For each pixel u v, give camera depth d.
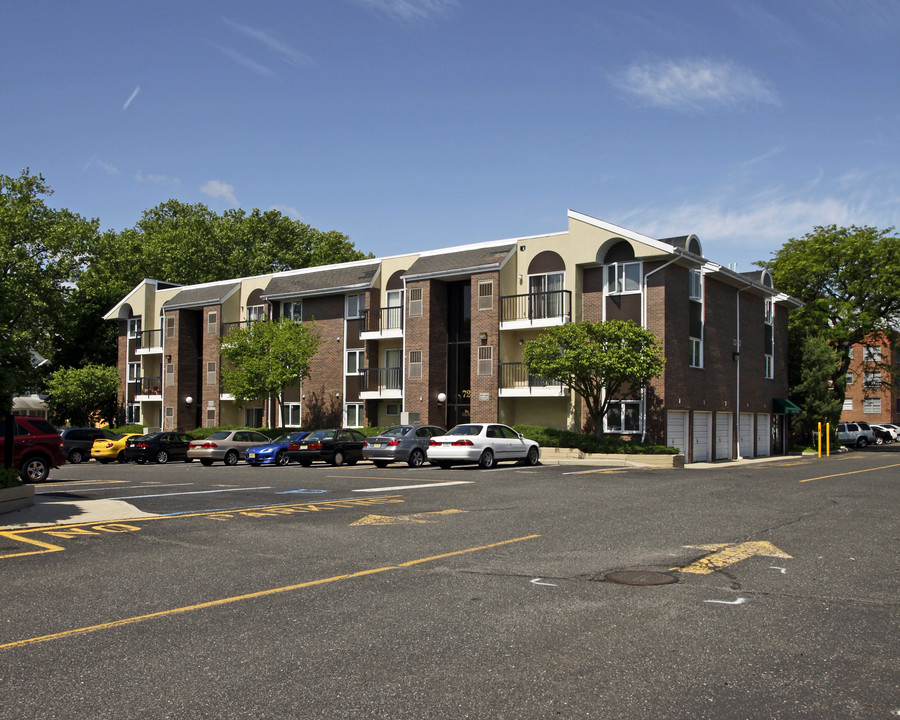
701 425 34.31
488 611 7.13
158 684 5.30
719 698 5.04
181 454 34.44
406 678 5.39
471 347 34.94
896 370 53.62
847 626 6.65
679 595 7.71
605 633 6.43
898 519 12.93
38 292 45.19
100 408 51.91
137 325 50.94
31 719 4.72
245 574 8.73
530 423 34.62
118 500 15.41
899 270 46.75
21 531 11.79
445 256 37.19
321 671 5.54
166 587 8.12
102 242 50.16
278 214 69.00
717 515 13.40
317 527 12.08
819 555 9.76
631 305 31.81
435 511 13.98
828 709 4.87
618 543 10.62
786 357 44.41
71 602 7.51
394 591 7.90
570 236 33.00
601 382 29.80
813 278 49.62
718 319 35.84
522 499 15.86
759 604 7.37
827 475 23.00
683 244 32.19
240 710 4.86
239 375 38.50
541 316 33.72
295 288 41.91
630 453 29.56
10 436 15.45
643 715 4.77
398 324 38.59
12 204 45.31
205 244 64.44
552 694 5.10
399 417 38.47
